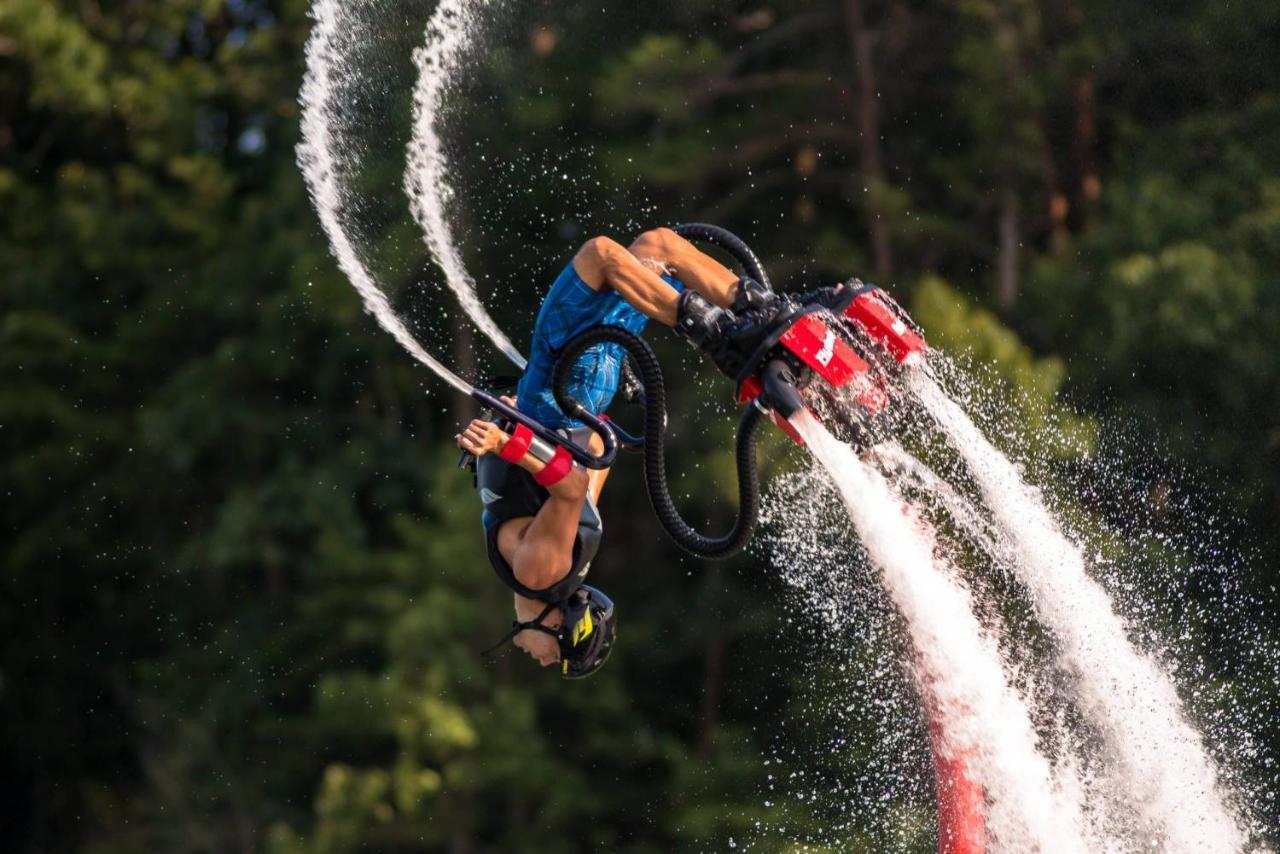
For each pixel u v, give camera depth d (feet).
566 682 241.35
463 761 232.53
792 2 248.11
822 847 198.49
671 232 81.10
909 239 238.89
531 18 214.69
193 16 293.02
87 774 295.69
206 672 275.18
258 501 257.96
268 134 293.23
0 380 277.64
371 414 275.59
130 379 286.66
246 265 269.85
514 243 226.38
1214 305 200.95
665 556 250.78
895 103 247.29
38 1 262.06
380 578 255.29
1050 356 212.23
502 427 81.51
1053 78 225.35
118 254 278.67
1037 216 239.91
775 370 74.74
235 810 260.42
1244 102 224.33
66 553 285.64
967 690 95.40
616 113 237.86
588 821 242.58
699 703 246.68
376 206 115.44
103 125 287.07
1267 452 200.03
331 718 234.38
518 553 84.94
